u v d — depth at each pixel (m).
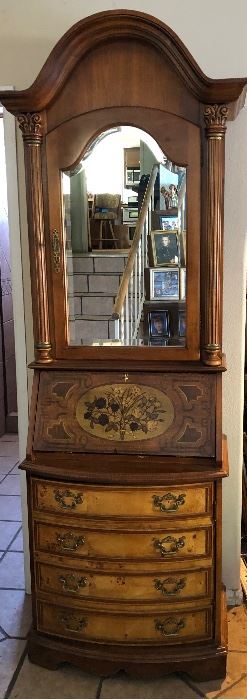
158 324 1.68
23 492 2.11
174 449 1.61
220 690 1.70
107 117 1.58
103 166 1.63
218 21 1.82
